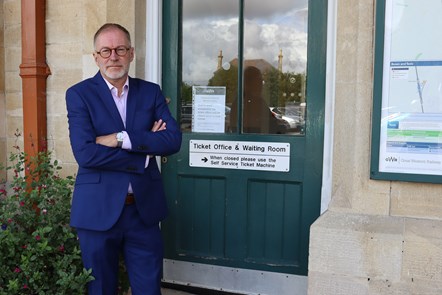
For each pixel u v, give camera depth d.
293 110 3.01
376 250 2.35
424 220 2.38
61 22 3.34
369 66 2.41
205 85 3.21
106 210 2.33
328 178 2.85
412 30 2.31
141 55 3.22
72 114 2.33
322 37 2.88
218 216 3.20
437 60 2.28
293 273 3.03
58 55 3.37
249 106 3.12
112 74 2.35
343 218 2.46
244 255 3.15
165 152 2.39
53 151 3.44
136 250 2.50
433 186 2.36
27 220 2.71
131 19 3.15
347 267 2.41
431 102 2.31
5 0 3.56
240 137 3.10
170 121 2.49
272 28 3.03
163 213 2.55
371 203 2.46
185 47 3.25
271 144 3.03
